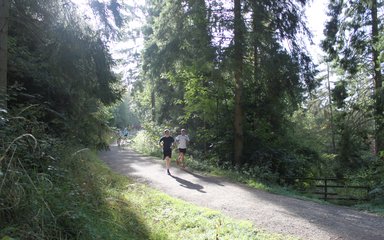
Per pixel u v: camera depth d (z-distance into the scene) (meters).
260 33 14.53
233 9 15.22
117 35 9.24
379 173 14.89
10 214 3.82
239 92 16.70
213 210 7.78
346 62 20.91
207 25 15.02
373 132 20.02
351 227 7.12
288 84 15.39
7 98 6.03
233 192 10.22
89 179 6.85
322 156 20.98
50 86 10.39
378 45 15.55
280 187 13.27
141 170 13.64
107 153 21.22
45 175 4.73
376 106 17.81
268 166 16.00
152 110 29.83
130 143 30.14
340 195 13.32
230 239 6.06
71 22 8.85
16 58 9.44
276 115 17.73
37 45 9.85
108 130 16.08
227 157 17.47
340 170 20.31
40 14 8.88
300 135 21.25
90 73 9.66
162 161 16.73
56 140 7.36
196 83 18.17
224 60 14.57
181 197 9.32
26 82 9.98
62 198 4.70
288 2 15.79
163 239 5.93
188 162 15.57
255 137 17.59
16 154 4.62
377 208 9.91
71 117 11.70
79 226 4.34
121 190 9.02
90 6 8.81
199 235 6.27
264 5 15.20
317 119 31.45
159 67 16.58
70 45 8.88
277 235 6.39
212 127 19.14
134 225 6.16
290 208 8.58
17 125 5.26
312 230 6.79
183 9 15.94
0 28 7.36
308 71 15.87
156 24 16.84
